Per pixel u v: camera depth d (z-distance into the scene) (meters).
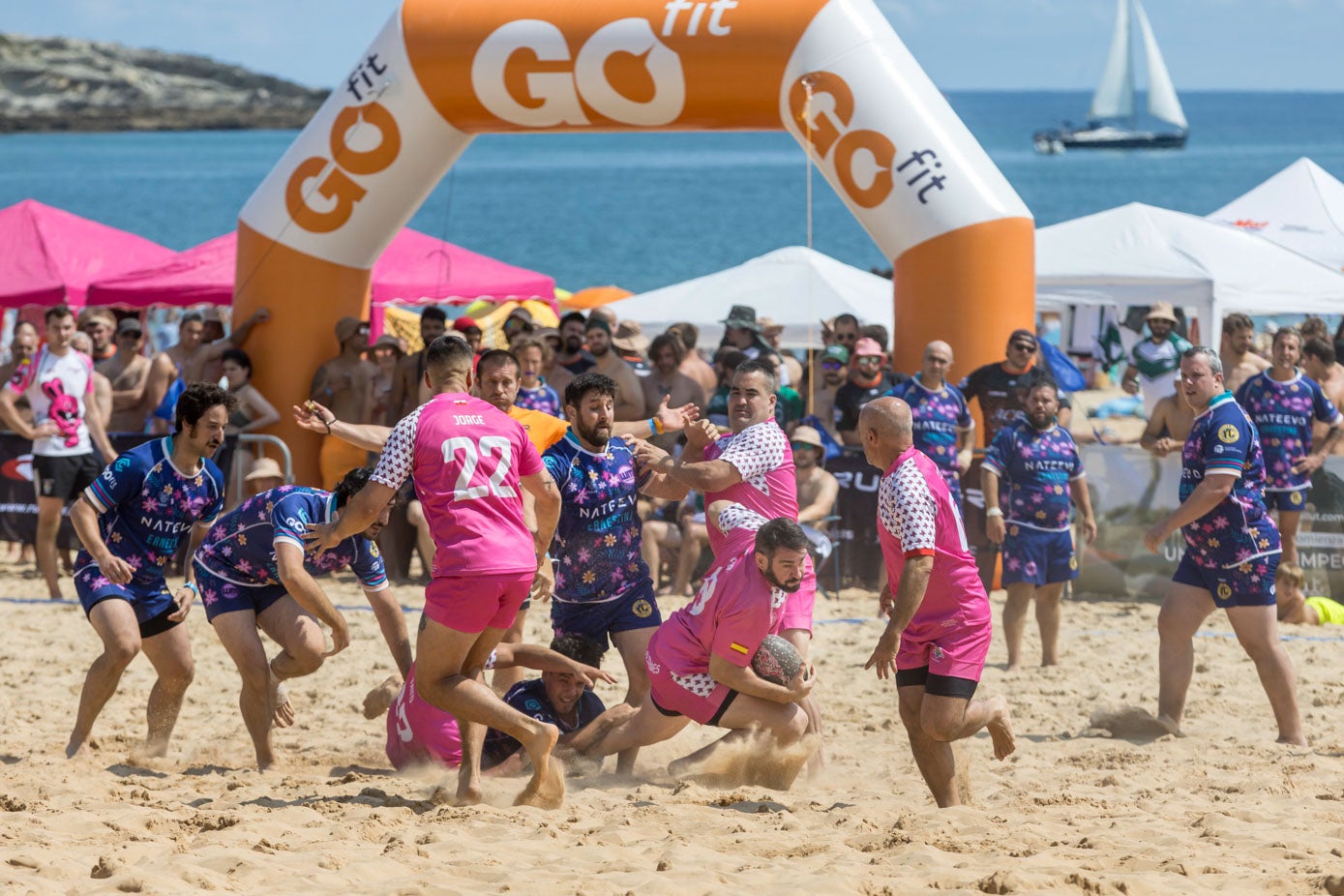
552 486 14.44
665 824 12.99
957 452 26.83
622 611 16.75
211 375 31.77
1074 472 22.53
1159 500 27.81
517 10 29.44
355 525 13.46
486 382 15.84
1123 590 28.16
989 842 12.16
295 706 19.92
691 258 117.81
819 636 24.91
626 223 162.25
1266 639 17.47
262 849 11.92
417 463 13.41
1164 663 18.23
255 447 30.56
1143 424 49.00
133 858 11.52
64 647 23.62
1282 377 25.88
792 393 30.47
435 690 13.50
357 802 13.86
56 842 12.03
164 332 55.09
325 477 31.02
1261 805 13.91
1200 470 17.62
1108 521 28.22
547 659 15.52
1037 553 22.22
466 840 12.23
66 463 27.47
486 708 13.43
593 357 31.64
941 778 14.00
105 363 32.56
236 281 32.25
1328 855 11.75
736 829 12.80
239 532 15.73
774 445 15.88
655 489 17.14
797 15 28.23
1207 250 37.09
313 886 10.77
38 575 30.36
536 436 16.38
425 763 15.72
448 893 10.52
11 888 10.49
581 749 15.66
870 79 28.11
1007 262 28.12
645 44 28.61
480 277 42.53
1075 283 37.12
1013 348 27.19
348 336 30.98
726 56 28.34
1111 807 13.92
